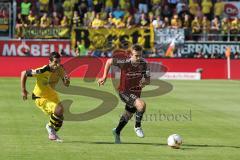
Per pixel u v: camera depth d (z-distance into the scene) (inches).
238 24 3253.0
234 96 2144.4
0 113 1541.6
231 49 3193.9
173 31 3157.0
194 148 1079.6
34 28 3110.2
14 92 2100.1
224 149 1076.5
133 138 1184.2
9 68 2972.4
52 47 3083.2
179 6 3368.6
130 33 3117.6
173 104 1841.8
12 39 3090.6
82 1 3277.6
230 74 3129.9
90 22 3176.7
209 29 3225.9
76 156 976.9
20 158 954.1
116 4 3380.9
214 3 3464.6
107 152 1019.3
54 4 3312.0
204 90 2379.4
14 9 3171.8
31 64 2987.2
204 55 3181.6
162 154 1010.1
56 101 1109.1
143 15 3189.0
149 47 3134.8
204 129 1332.4
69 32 3102.9
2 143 1093.1
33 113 1550.2
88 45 3088.1
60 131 1259.8
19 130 1257.4
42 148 1046.4
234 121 1478.8
